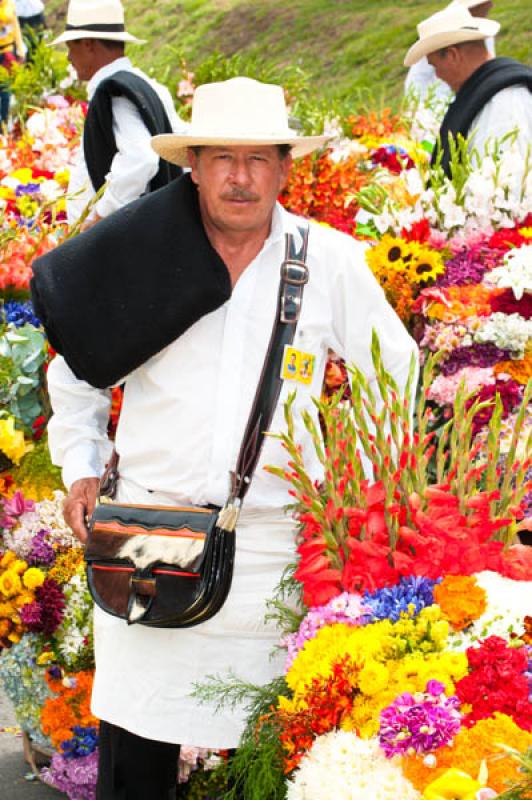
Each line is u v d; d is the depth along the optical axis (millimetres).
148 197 3695
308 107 9711
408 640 3271
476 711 3121
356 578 3486
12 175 7969
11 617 4773
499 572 3529
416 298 5488
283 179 3729
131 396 3781
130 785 3816
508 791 2844
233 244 3645
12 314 5367
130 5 29656
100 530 3641
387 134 9156
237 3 26906
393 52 20547
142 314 3578
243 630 3693
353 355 3865
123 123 5980
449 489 3652
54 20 26484
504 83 6523
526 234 5477
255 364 3645
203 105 3660
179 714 3682
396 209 5633
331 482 3529
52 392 4047
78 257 3652
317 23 23734
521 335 5094
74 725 4695
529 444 3770
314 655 3318
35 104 10953
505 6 19922
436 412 5301
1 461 4941
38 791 4949
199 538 3510
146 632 3695
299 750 3230
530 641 3291
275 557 3713
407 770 3035
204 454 3652
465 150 5719
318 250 3750
